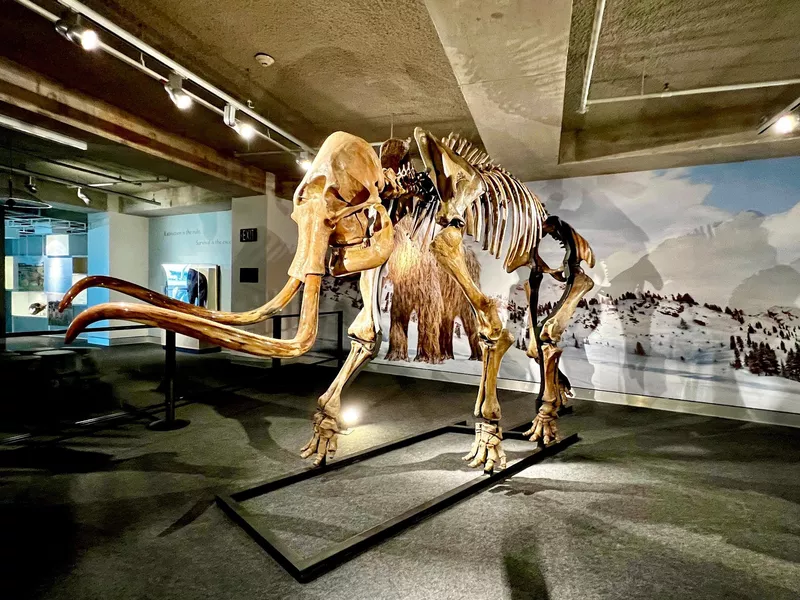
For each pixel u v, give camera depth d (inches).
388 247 96.2
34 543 85.5
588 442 152.6
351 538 84.3
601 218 215.0
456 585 74.9
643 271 206.4
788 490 115.0
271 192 286.0
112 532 89.7
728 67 143.8
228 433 151.5
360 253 91.7
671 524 97.0
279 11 120.6
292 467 123.8
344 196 84.4
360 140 93.0
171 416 157.0
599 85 157.8
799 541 91.0
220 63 149.6
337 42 135.4
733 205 189.3
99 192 333.4
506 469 119.5
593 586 75.5
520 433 153.5
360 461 128.9
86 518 95.1
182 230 349.7
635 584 76.4
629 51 135.6
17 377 230.5
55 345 344.2
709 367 193.3
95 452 133.1
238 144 233.9
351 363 124.4
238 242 293.0
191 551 83.5
